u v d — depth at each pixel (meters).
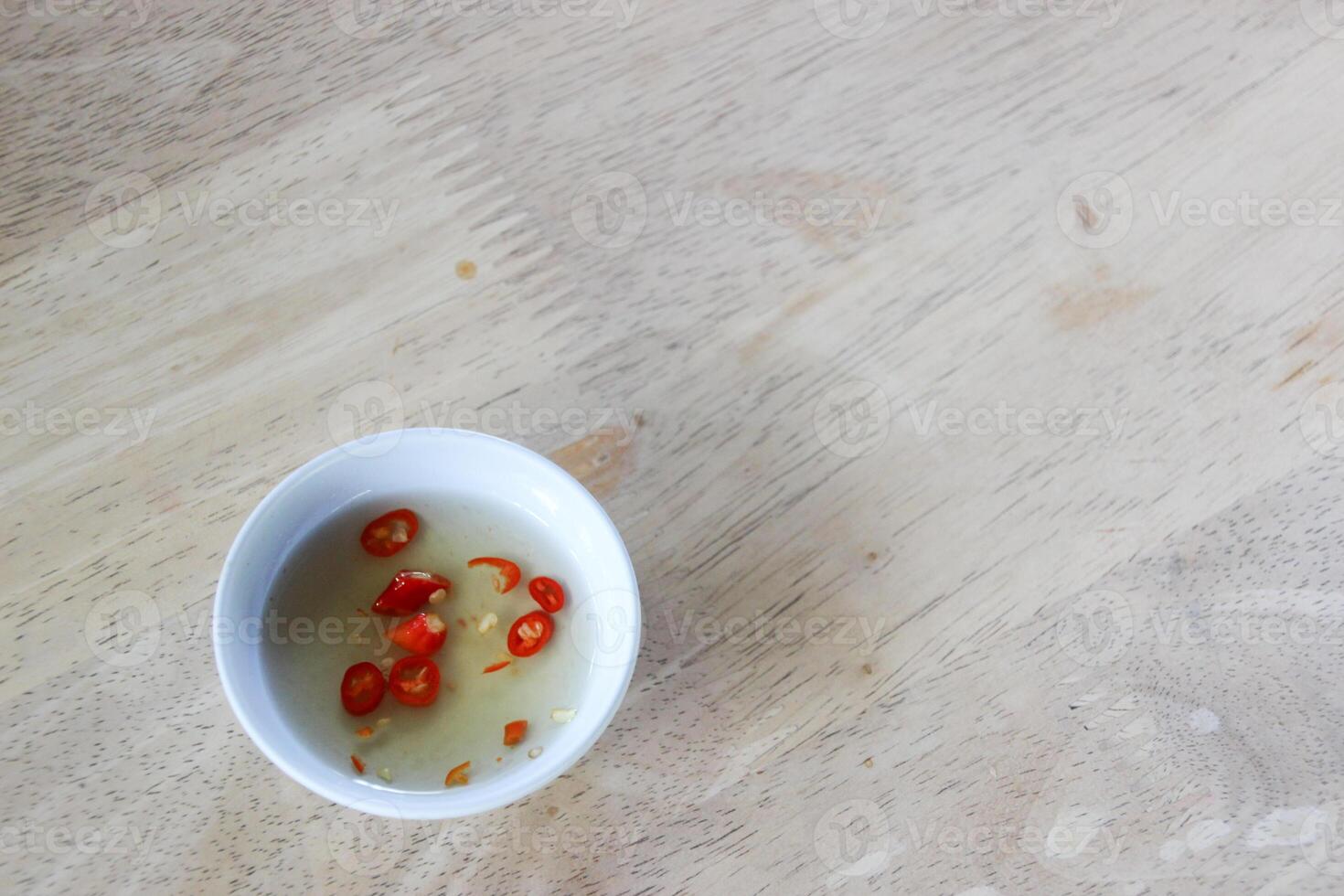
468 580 0.33
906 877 0.33
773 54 0.40
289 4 0.39
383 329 0.36
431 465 0.33
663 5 0.40
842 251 0.38
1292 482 0.37
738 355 0.37
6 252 0.36
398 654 0.33
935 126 0.40
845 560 0.35
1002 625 0.35
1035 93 0.40
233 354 0.36
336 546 0.33
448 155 0.38
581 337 0.37
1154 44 0.41
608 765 0.33
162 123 0.38
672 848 0.33
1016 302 0.38
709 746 0.34
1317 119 0.41
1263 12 0.41
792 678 0.34
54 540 0.34
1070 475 0.36
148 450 0.35
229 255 0.37
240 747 0.33
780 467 0.36
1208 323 0.38
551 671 0.33
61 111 0.38
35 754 0.32
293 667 0.32
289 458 0.35
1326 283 0.39
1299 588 0.36
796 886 0.33
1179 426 0.37
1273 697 0.35
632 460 0.36
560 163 0.38
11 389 0.35
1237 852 0.34
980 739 0.34
